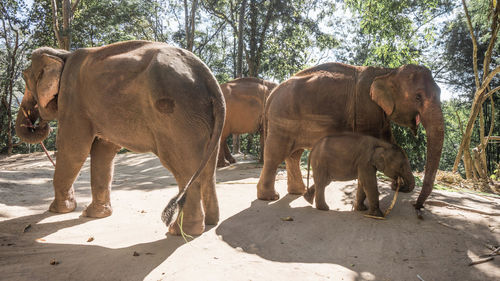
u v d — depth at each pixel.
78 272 3.09
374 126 5.34
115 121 4.35
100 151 5.03
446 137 29.31
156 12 28.80
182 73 4.02
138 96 4.12
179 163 4.05
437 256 3.44
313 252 3.61
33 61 5.12
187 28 25.48
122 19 26.70
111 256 3.42
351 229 4.22
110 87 4.30
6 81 26.31
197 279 2.83
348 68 5.64
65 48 19.47
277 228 4.36
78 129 4.69
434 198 5.33
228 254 3.49
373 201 4.67
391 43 9.72
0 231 4.22
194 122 4.00
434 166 4.60
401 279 2.99
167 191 6.92
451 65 26.09
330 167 5.05
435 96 4.68
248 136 19.12
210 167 4.41
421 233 4.02
